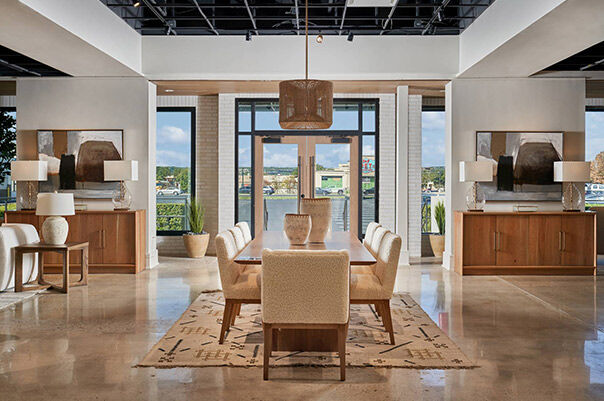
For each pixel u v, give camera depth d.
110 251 7.55
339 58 7.80
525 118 7.93
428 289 6.51
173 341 4.27
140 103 7.94
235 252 4.68
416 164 9.55
